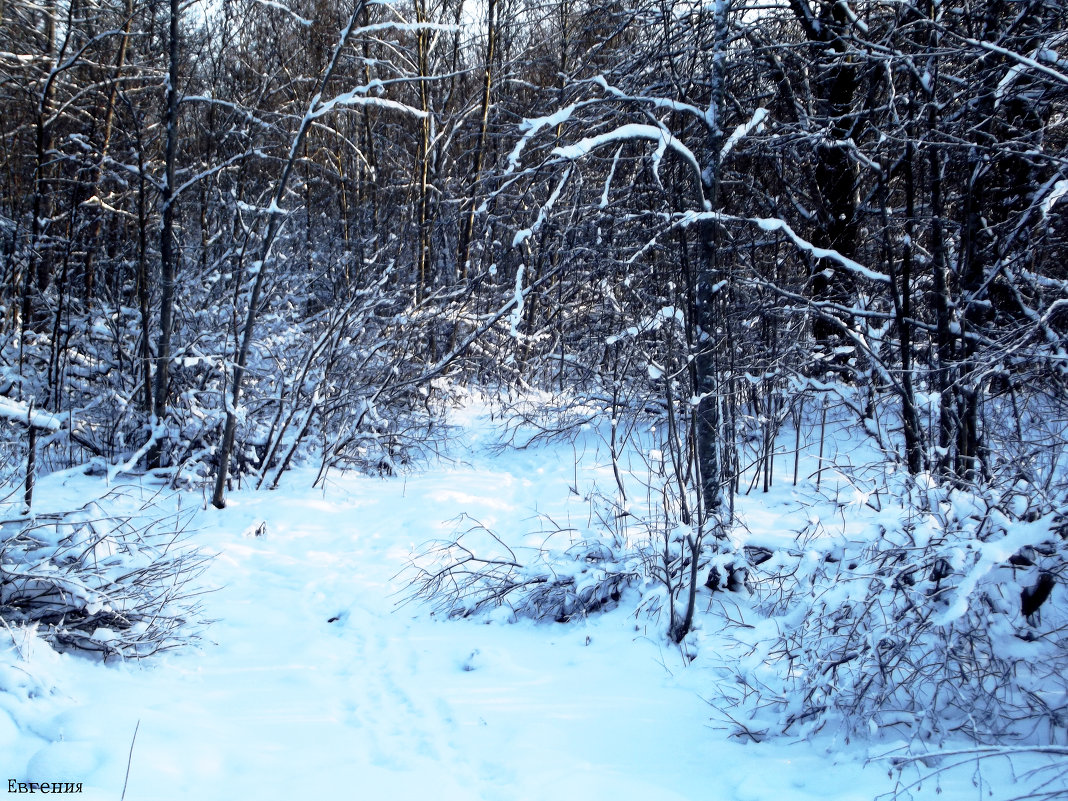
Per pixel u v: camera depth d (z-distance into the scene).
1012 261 6.25
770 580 5.84
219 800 3.56
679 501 6.07
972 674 4.19
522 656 5.43
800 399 8.12
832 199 8.65
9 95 10.47
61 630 4.76
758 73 7.77
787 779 3.86
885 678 4.28
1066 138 6.82
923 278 7.76
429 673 5.16
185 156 11.89
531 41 13.95
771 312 7.88
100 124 10.70
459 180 14.88
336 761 3.99
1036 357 5.11
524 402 11.70
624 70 6.96
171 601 5.56
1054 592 4.67
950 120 6.45
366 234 14.72
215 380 9.93
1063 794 3.32
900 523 4.79
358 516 8.16
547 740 4.28
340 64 13.79
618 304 7.17
